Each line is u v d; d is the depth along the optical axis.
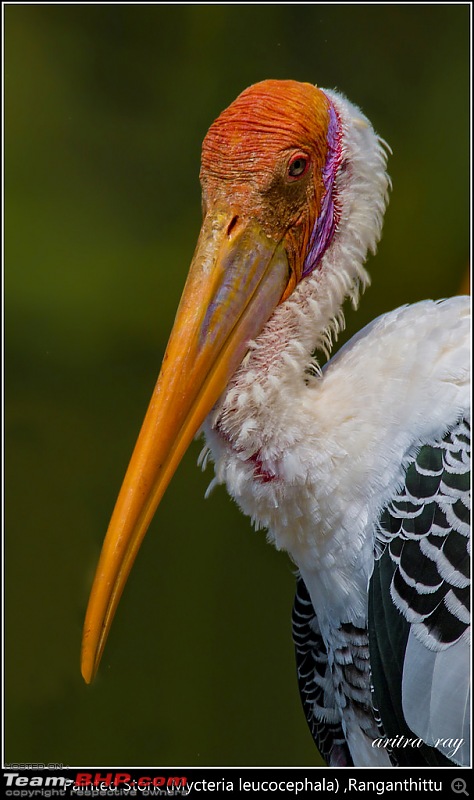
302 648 6.30
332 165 5.31
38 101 15.80
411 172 14.87
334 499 5.10
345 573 5.23
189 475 13.20
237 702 11.96
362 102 15.28
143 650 12.19
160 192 15.69
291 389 5.10
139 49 16.06
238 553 12.91
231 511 13.13
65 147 15.73
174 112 15.95
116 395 14.41
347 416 5.11
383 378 5.14
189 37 16.02
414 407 5.08
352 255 5.39
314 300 5.25
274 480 5.09
